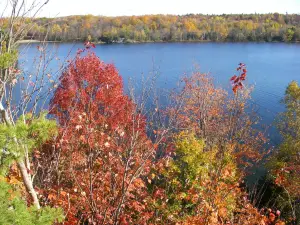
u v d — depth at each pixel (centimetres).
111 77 1459
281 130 2916
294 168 1928
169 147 1165
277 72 6122
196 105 2358
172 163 1105
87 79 1324
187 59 7188
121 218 723
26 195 629
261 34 11644
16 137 414
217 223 859
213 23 11869
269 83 5238
